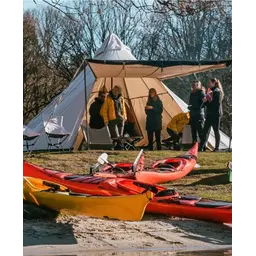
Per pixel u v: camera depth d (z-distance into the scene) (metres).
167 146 28.45
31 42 53.06
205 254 12.59
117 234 14.20
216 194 18.83
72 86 30.25
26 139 27.16
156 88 30.61
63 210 15.64
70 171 22.52
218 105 26.95
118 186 16.59
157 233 14.46
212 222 15.56
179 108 30.67
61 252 12.46
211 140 28.48
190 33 52.75
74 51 55.41
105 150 27.30
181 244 13.46
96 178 17.77
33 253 12.18
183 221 15.83
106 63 25.38
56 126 27.62
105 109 27.36
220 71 41.31
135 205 14.73
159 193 16.55
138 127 30.05
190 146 27.75
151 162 24.11
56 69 55.22
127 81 30.00
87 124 27.23
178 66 26.03
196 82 27.17
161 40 55.47
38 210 15.77
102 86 30.05
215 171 22.67
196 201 16.09
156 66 25.88
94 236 13.93
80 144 28.23
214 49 52.00
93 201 15.23
